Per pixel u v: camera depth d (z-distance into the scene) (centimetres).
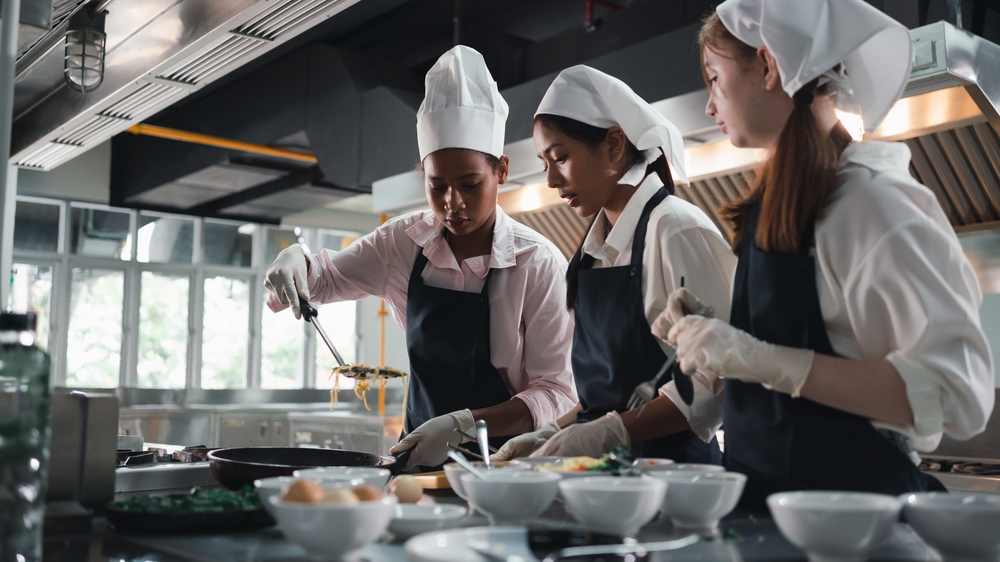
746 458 122
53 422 120
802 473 115
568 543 87
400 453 167
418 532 98
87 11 282
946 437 321
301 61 558
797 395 110
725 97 127
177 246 865
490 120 195
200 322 873
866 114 130
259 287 915
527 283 205
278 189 708
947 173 292
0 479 88
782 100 123
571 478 114
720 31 127
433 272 211
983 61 246
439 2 515
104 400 125
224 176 672
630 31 441
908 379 103
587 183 167
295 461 161
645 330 159
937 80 240
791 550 92
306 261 220
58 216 795
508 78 500
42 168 430
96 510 123
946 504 87
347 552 86
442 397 204
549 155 169
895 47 123
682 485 102
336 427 580
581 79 165
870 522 83
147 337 841
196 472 158
